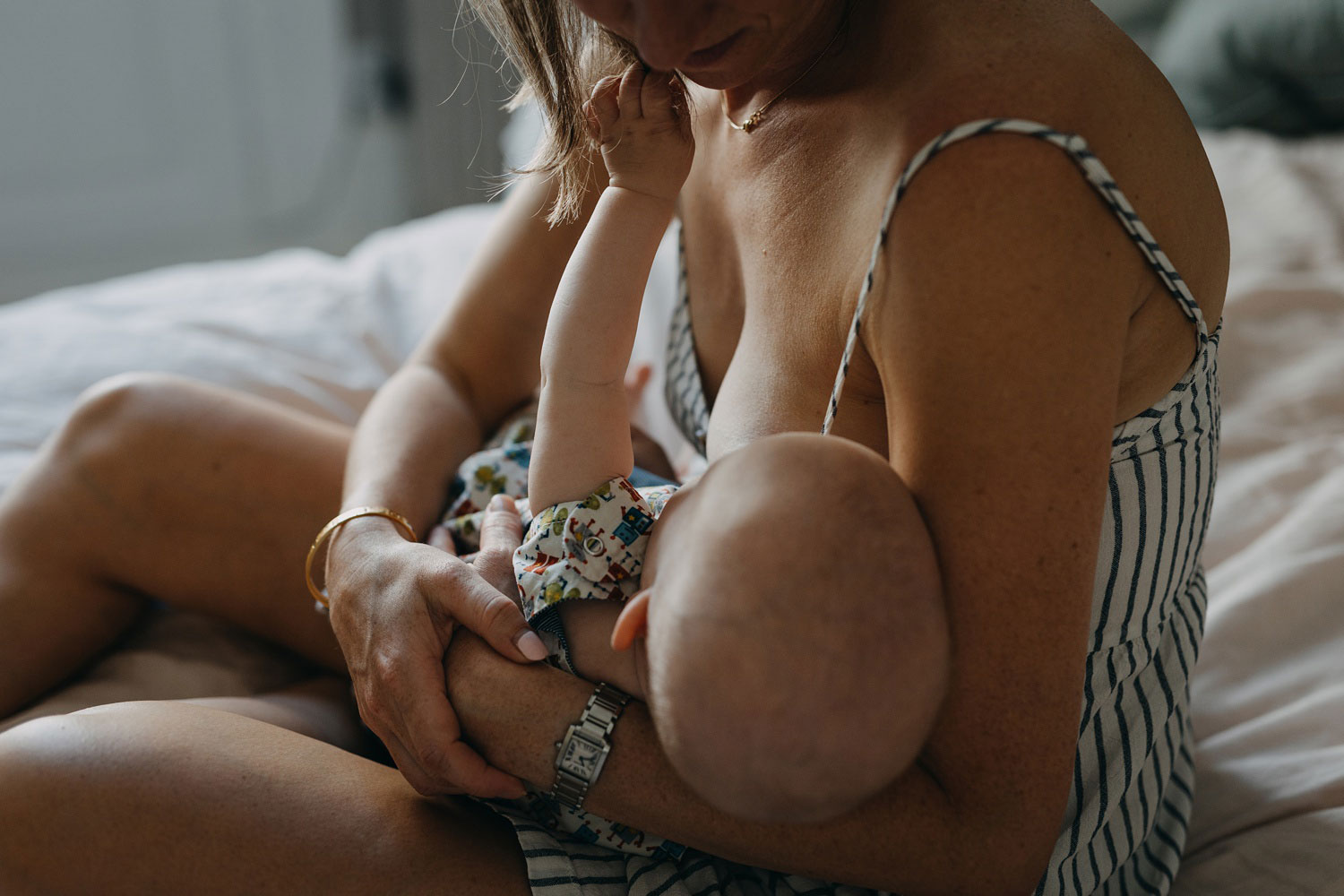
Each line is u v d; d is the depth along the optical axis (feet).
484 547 2.64
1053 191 1.80
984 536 1.86
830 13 2.27
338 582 2.75
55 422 4.05
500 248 3.48
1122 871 2.63
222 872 2.18
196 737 2.32
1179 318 2.11
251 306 4.88
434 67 10.34
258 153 10.27
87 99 9.36
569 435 2.39
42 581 3.18
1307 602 3.27
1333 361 4.28
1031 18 2.00
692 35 2.02
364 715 2.56
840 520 1.78
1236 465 3.93
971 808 2.02
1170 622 2.70
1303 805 2.72
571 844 2.44
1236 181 5.65
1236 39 6.34
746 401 2.46
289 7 9.95
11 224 9.31
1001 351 1.81
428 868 2.24
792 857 2.16
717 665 1.77
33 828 2.19
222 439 3.32
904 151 1.95
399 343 4.80
